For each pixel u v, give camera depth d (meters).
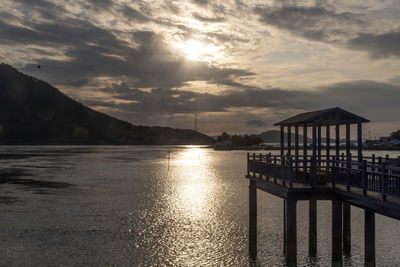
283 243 20.50
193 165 84.75
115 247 20.09
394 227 24.11
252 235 21.00
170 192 40.12
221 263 17.89
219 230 23.81
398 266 17.14
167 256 18.77
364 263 17.20
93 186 44.69
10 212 28.64
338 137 19.08
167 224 25.28
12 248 19.72
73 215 27.80
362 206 14.45
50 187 43.41
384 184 12.77
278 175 17.17
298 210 30.19
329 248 20.02
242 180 52.78
